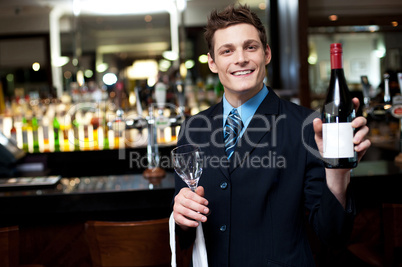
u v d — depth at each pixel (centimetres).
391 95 247
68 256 205
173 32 519
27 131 292
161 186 197
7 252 147
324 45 459
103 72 516
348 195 101
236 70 113
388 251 155
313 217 110
